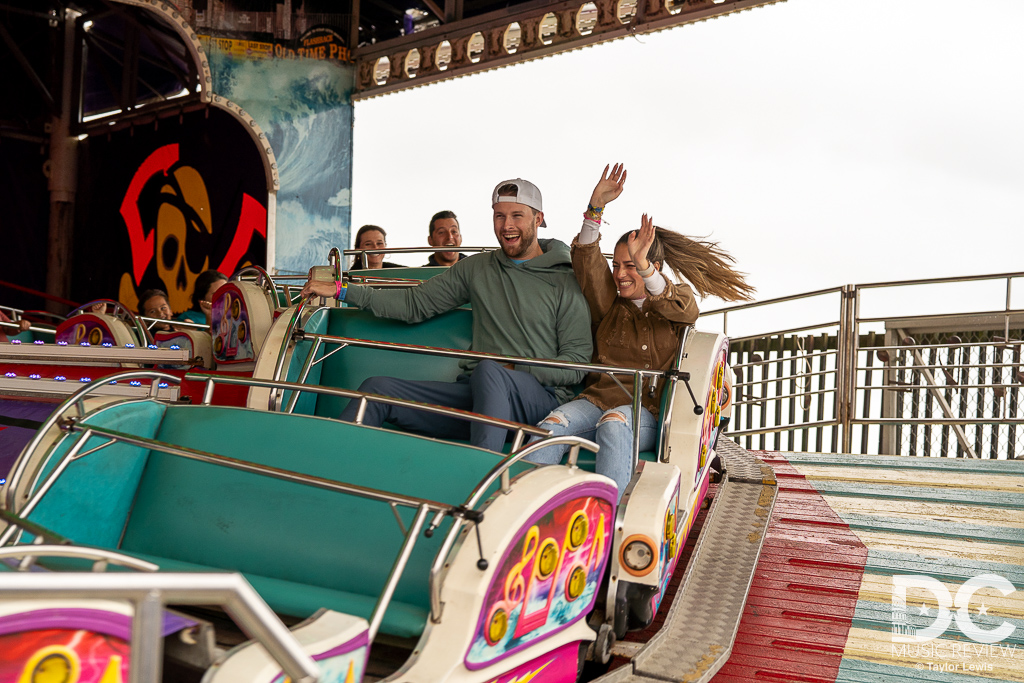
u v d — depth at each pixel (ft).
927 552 12.73
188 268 41.06
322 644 5.25
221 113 39.73
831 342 23.70
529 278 11.90
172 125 42.01
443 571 6.61
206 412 9.14
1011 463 17.74
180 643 5.25
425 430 11.16
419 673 6.28
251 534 8.15
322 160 40.68
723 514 13.62
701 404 10.98
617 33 32.58
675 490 9.60
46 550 4.87
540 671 7.63
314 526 8.02
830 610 10.85
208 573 4.07
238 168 39.58
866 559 12.44
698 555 11.91
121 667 4.56
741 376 25.48
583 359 11.65
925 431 22.67
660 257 11.59
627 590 8.85
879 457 18.61
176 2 38.17
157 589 3.83
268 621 4.32
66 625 4.35
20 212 46.80
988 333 21.65
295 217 39.96
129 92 43.73
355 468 8.35
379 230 20.75
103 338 16.69
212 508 8.40
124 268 43.91
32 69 44.50
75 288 46.80
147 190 43.01
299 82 40.16
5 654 4.17
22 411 12.74
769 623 10.46
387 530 7.83
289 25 39.99
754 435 25.09
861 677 9.09
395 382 10.97
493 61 36.42
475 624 6.42
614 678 8.46
